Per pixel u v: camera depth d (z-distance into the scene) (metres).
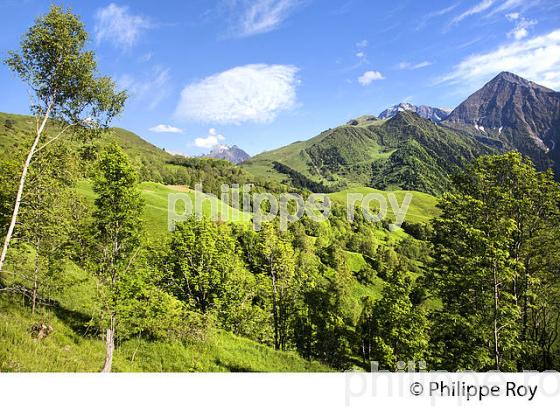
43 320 24.81
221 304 43.69
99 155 24.66
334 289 58.16
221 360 30.58
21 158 24.67
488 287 25.47
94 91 23.25
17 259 26.09
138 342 28.83
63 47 21.92
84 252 23.64
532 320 28.67
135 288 24.09
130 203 23.64
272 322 50.38
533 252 28.45
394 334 39.69
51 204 25.02
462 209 29.09
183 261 44.06
